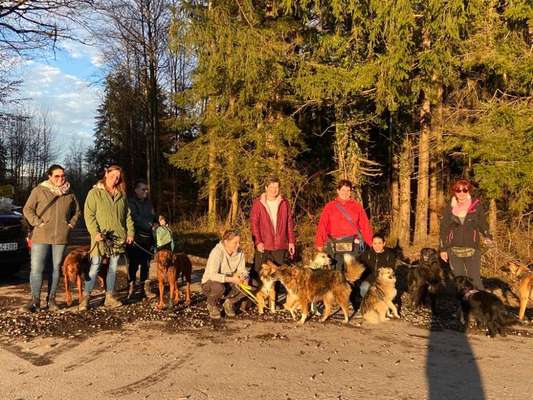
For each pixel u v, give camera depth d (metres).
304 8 12.30
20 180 55.22
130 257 8.20
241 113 15.09
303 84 12.48
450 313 7.78
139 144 41.69
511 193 12.40
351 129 14.61
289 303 6.93
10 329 6.27
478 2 10.19
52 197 7.11
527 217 13.35
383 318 7.00
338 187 7.53
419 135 14.91
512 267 10.27
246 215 16.61
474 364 5.27
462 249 7.16
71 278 7.60
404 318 7.28
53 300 7.29
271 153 15.63
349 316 7.29
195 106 17.72
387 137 17.06
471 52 11.24
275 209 7.46
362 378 4.79
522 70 10.58
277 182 7.45
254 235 7.48
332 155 18.11
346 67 12.40
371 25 11.04
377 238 7.84
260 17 13.93
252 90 14.00
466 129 11.77
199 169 17.66
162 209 31.80
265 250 7.47
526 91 11.45
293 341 5.96
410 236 16.83
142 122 40.00
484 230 7.20
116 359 5.27
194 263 12.98
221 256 7.07
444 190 17.83
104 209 7.28
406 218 14.99
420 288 8.14
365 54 12.22
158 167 29.61
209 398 4.28
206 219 24.30
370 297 7.02
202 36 12.41
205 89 15.17
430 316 7.51
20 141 55.88
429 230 16.39
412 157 15.05
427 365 5.21
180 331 6.30
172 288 7.38
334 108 14.84
